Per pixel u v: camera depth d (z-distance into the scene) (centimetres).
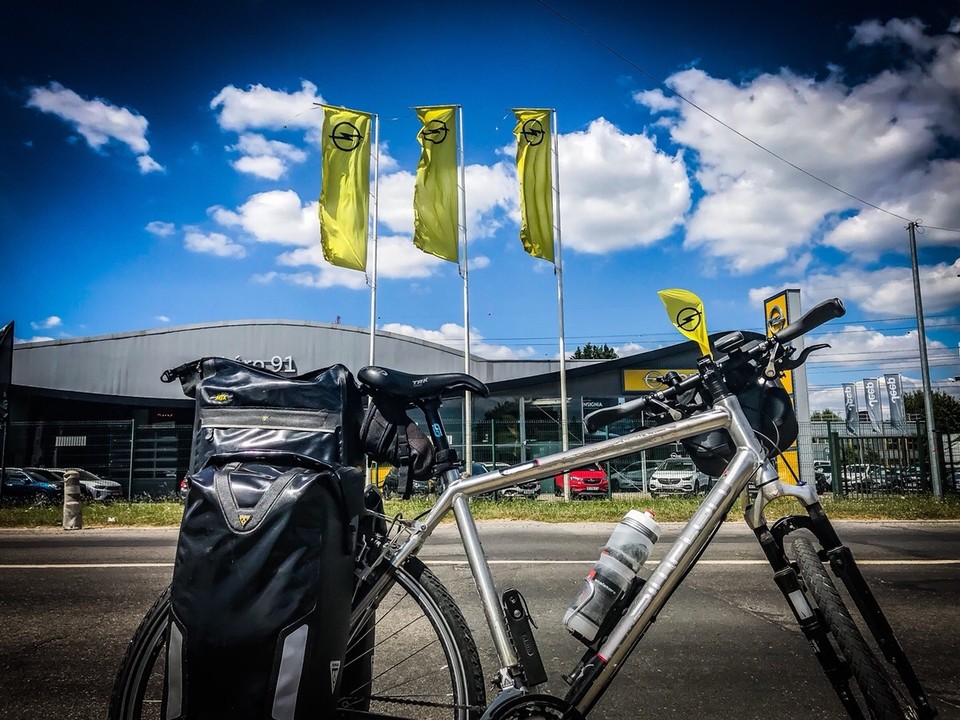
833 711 286
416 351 3469
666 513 914
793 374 2062
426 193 1756
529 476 210
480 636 340
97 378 3388
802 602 196
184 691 170
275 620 168
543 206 1792
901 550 746
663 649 370
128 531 1071
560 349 1797
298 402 201
